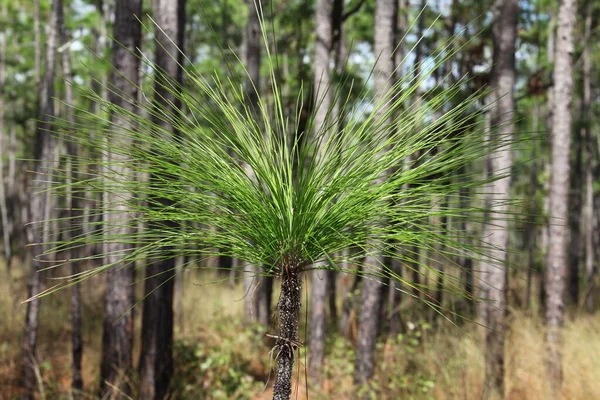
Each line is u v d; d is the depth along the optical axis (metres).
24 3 14.91
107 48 9.23
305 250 1.48
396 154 1.47
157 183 1.48
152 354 5.64
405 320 7.51
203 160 1.50
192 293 11.15
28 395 5.86
